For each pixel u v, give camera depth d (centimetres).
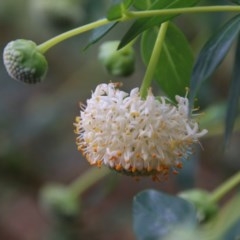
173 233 15
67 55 53
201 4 30
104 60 27
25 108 51
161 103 21
